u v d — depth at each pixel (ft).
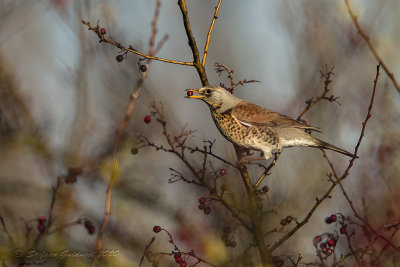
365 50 51.29
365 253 27.61
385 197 35.94
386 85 46.44
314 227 37.22
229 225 29.89
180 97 62.69
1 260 25.80
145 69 31.65
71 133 38.70
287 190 34.27
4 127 40.50
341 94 49.98
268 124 40.24
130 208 34.60
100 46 43.78
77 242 29.66
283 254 30.78
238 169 30.78
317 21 53.47
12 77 45.65
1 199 37.19
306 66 52.75
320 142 40.50
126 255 31.19
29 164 41.34
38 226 27.53
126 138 40.65
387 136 41.37
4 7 44.83
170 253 30.07
